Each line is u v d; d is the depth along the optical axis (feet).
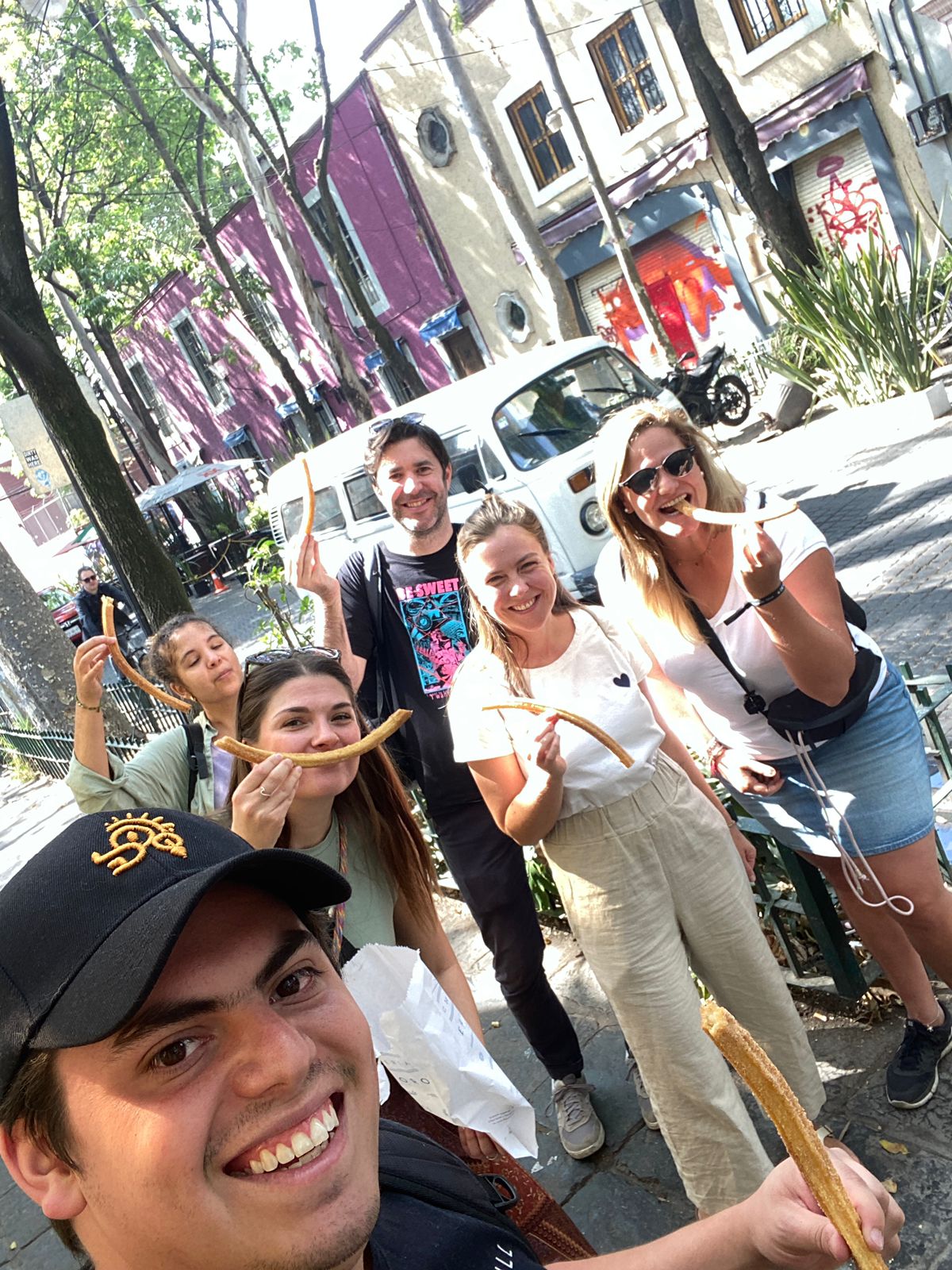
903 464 34.37
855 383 42.75
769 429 46.70
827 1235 3.46
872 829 8.48
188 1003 3.07
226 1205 2.99
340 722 6.99
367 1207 3.14
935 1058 9.13
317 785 6.70
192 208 73.31
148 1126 2.95
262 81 61.52
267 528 60.85
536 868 13.75
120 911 3.06
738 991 8.41
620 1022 8.22
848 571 27.02
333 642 9.61
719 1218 3.92
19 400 41.81
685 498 8.20
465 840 10.43
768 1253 3.68
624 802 8.05
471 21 65.98
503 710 8.32
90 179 86.79
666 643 8.84
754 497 8.66
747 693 8.62
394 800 7.32
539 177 68.13
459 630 10.82
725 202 60.23
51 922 3.09
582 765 7.99
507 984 10.30
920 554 25.90
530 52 64.03
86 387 33.60
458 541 8.37
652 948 8.00
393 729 6.34
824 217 57.36
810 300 43.29
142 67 74.59
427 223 76.64
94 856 3.21
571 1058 10.31
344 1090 3.32
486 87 67.67
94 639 10.86
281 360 75.92
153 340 112.98
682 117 59.72
